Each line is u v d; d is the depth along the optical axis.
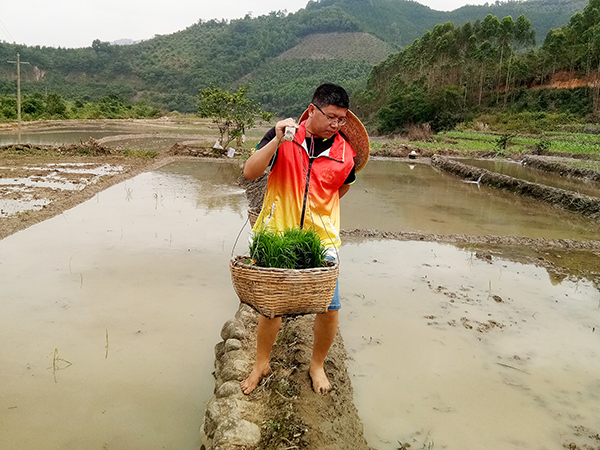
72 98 115.94
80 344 3.69
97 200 9.51
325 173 2.57
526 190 12.55
